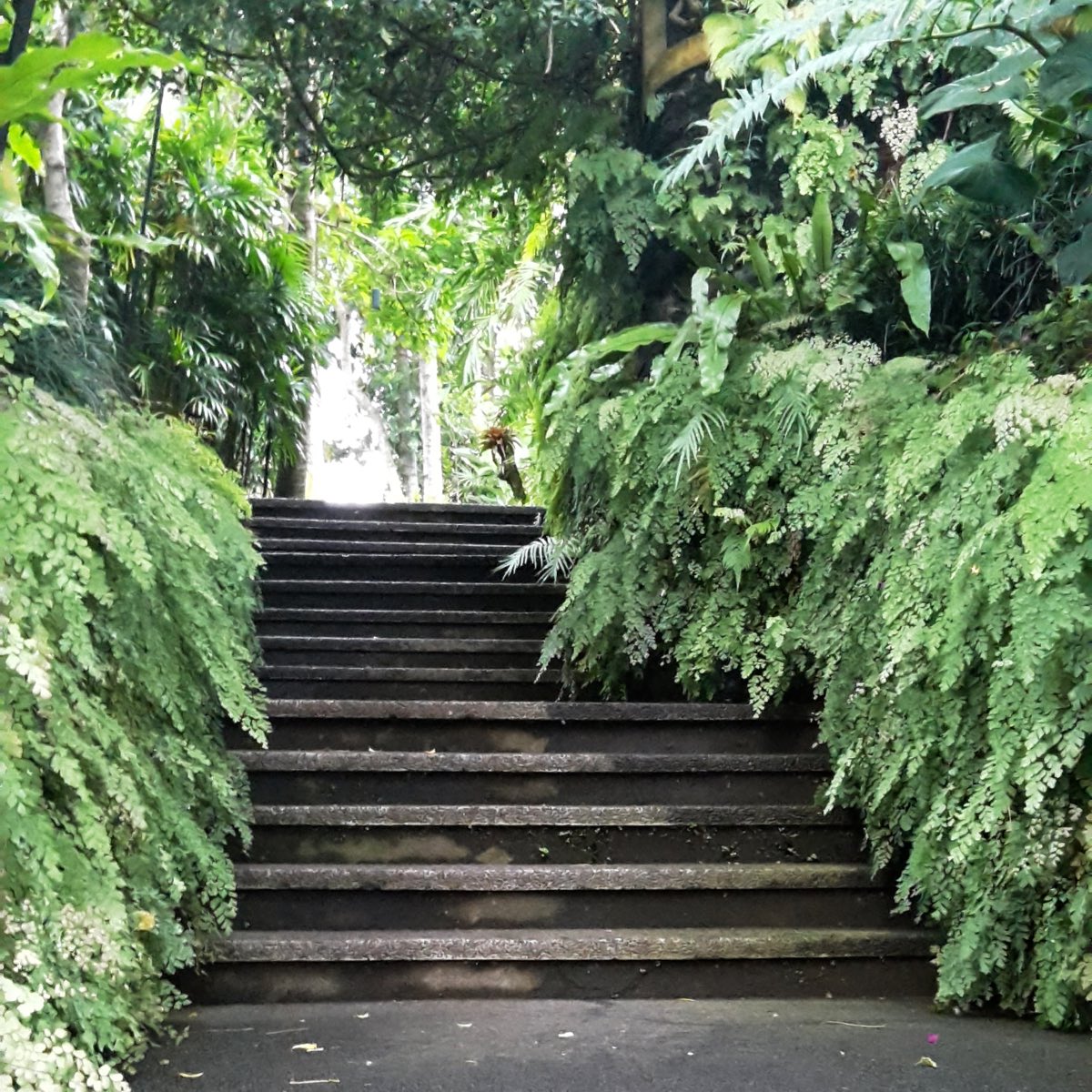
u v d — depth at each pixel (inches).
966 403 93.8
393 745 130.2
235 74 167.3
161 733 92.7
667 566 133.9
